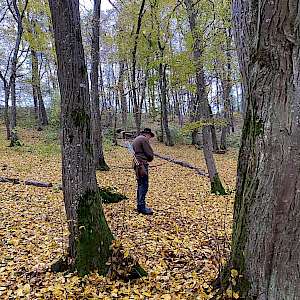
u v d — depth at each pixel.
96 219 4.12
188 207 8.32
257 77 2.59
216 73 11.94
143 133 7.45
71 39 3.90
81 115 4.03
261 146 2.58
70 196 4.09
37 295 3.69
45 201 8.17
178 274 4.21
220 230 6.34
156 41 14.95
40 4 17.66
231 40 9.25
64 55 3.92
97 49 13.04
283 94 2.44
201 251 5.07
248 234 2.73
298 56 2.36
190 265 4.52
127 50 15.38
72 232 4.12
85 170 4.09
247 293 2.69
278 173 2.48
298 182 2.41
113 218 6.71
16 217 6.73
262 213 2.60
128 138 24.55
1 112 34.81
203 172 14.73
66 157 4.07
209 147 10.32
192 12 9.27
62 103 4.03
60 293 3.66
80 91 4.00
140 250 5.03
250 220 2.71
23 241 5.43
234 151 22.80
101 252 4.07
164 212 7.64
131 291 3.74
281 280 2.50
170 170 15.11
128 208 7.62
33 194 8.82
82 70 4.01
